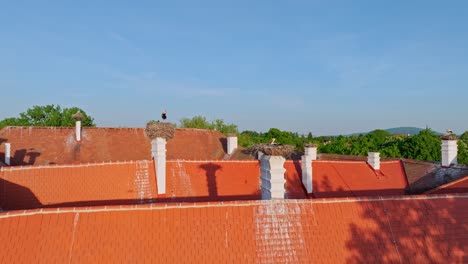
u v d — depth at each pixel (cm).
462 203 1282
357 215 1188
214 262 1018
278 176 1226
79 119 3291
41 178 1634
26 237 973
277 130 6016
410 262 1091
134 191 1720
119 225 1057
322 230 1133
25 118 5428
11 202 1508
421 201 1263
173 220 1093
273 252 1061
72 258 962
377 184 2253
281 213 1152
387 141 5838
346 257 1077
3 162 2666
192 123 6600
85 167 1738
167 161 1942
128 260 988
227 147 3562
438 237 1167
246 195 1866
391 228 1170
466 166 2061
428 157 4125
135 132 3550
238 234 1088
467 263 1115
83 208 1072
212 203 1148
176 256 1014
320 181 2138
